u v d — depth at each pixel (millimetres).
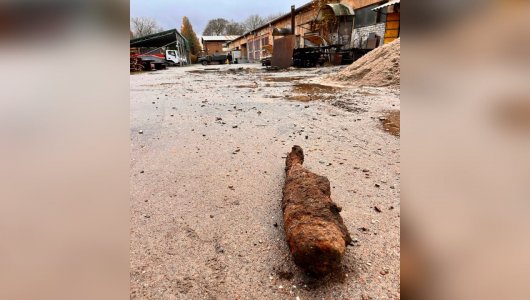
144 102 6219
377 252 1594
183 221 1940
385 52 7953
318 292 1354
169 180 2551
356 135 3650
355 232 1771
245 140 3605
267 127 4133
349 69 8641
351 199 2164
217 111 5215
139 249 1676
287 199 1754
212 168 2791
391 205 2064
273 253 1614
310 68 14898
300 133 3812
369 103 5332
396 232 1760
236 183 2475
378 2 14148
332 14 17422
